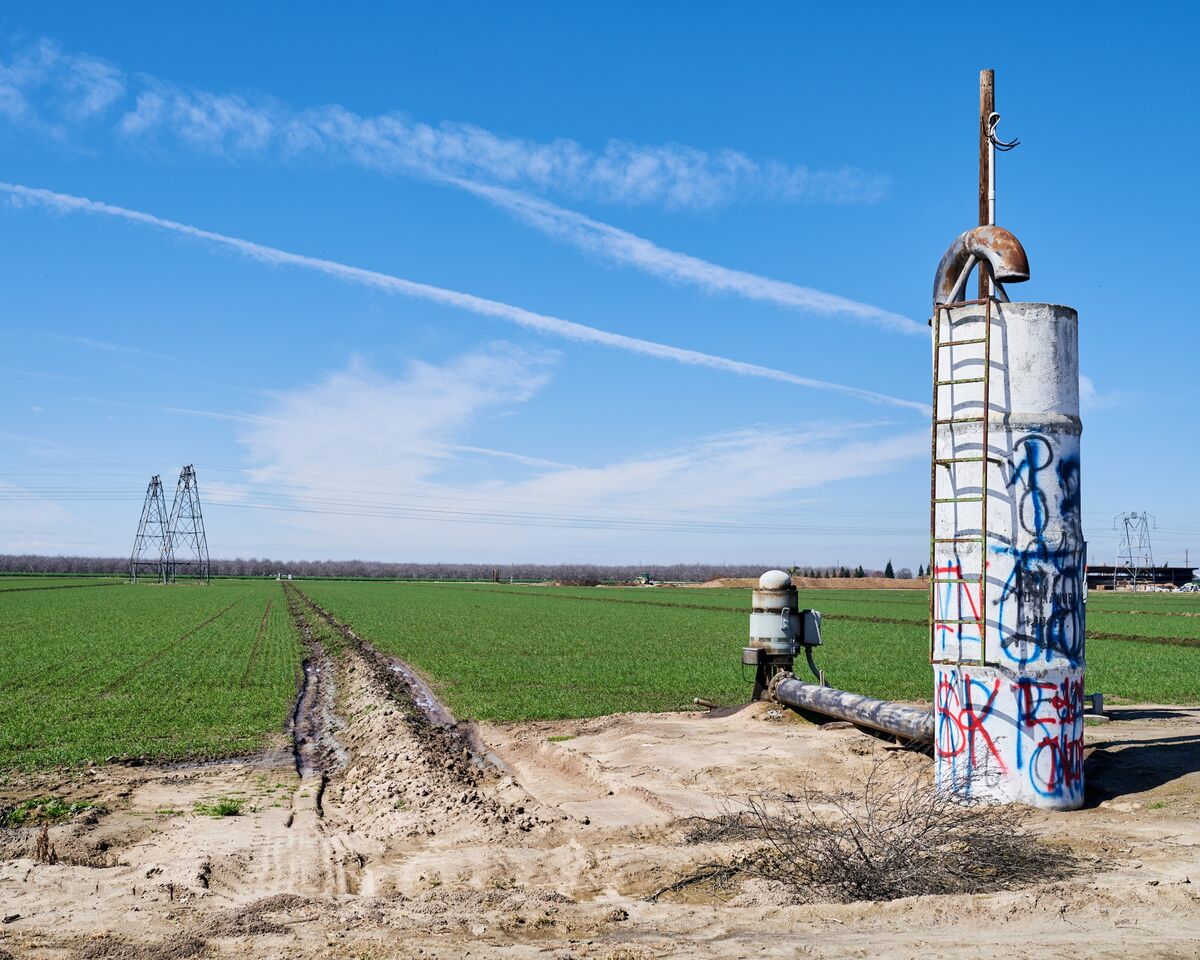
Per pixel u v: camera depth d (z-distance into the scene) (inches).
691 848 417.1
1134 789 514.6
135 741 768.9
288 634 1875.0
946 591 518.3
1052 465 502.0
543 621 2282.2
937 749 524.4
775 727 745.0
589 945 297.1
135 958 286.0
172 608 2802.7
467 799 538.0
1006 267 507.5
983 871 366.3
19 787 604.4
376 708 909.2
